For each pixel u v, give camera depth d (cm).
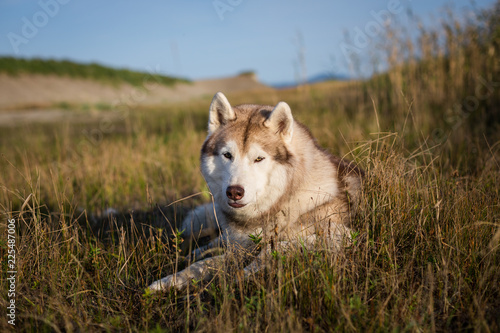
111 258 298
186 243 354
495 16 738
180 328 226
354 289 225
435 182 329
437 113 704
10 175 501
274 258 246
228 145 305
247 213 314
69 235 315
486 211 291
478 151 468
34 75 3319
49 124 1434
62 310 224
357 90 938
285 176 309
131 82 3716
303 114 907
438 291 230
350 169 359
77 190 471
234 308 224
